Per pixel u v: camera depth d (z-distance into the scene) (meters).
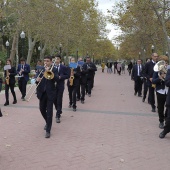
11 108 10.52
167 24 22.17
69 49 45.78
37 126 7.78
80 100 12.62
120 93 15.87
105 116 9.18
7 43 33.47
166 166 5.00
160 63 7.34
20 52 46.16
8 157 5.39
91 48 48.31
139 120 8.62
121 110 10.31
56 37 31.36
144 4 17.78
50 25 28.64
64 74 8.31
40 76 6.89
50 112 6.75
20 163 5.09
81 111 9.99
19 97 13.47
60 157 5.39
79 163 5.10
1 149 5.84
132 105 11.52
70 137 6.72
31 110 10.12
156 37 25.31
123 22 26.88
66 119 8.67
